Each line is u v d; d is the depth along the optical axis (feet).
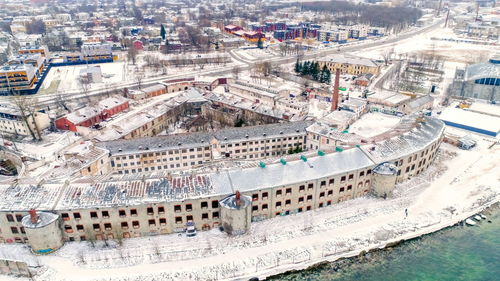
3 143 574.56
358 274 320.70
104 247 340.59
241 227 353.72
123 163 468.34
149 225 352.49
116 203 338.34
